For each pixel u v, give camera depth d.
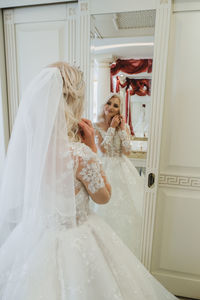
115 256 0.92
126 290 0.88
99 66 1.37
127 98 1.38
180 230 1.49
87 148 0.86
